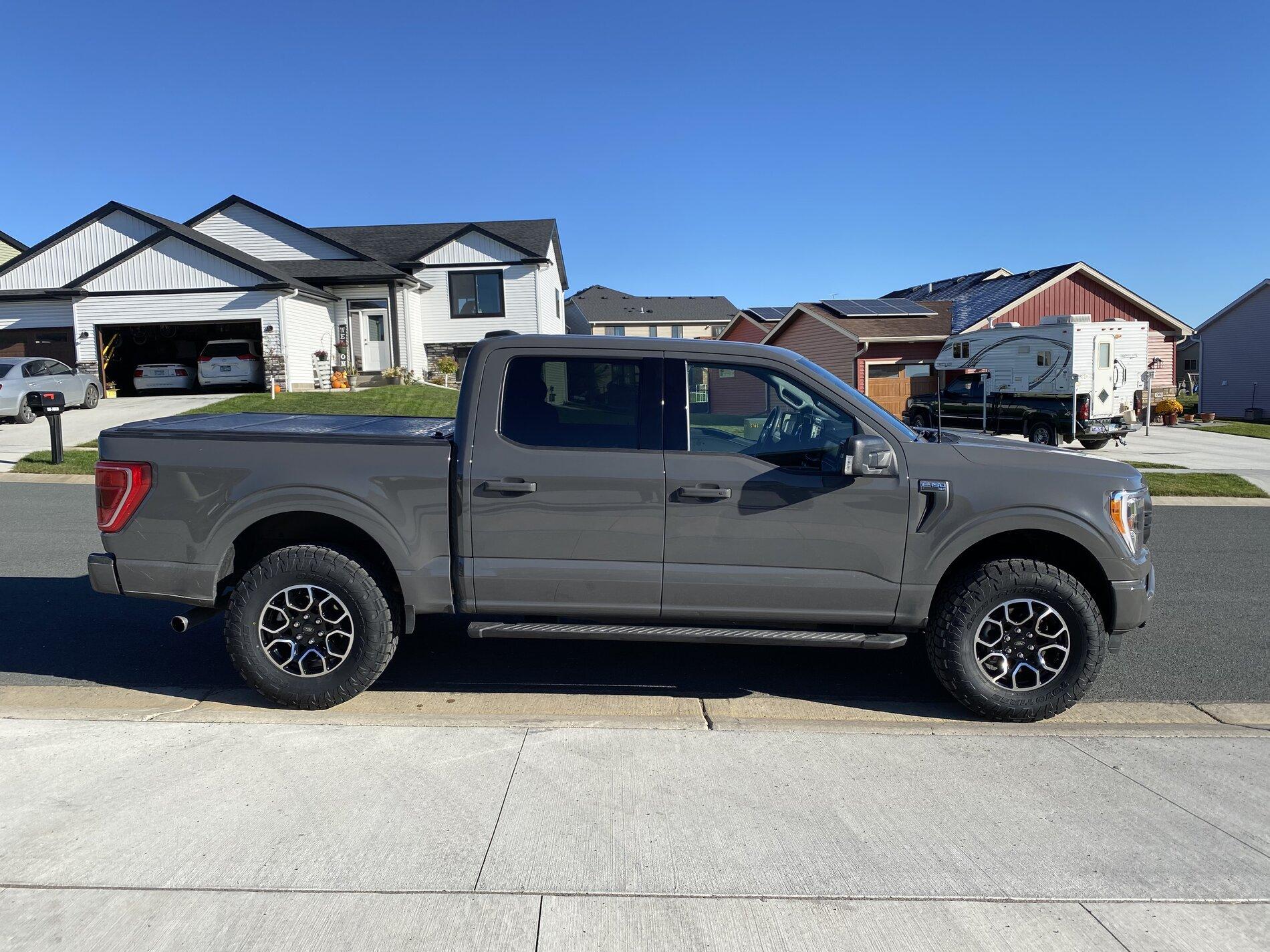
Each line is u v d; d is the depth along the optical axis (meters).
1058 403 20.02
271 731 4.18
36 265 26.03
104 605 6.77
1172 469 16.08
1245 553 9.28
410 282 29.03
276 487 4.55
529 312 31.62
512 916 2.80
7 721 4.28
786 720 4.57
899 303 30.92
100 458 4.69
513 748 4.01
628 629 4.59
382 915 2.79
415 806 3.47
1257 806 3.57
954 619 4.53
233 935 2.69
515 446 4.55
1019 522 4.48
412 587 4.60
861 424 4.57
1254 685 5.32
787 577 4.55
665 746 4.06
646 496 4.50
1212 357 37.19
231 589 4.93
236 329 27.75
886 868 3.10
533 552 4.55
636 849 3.19
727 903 2.89
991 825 3.40
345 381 26.52
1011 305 27.83
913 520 4.50
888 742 4.14
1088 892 2.98
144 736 4.09
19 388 19.41
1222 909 2.90
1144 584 4.62
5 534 9.48
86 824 3.30
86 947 2.63
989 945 2.71
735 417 4.60
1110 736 4.25
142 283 24.34
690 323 65.38
